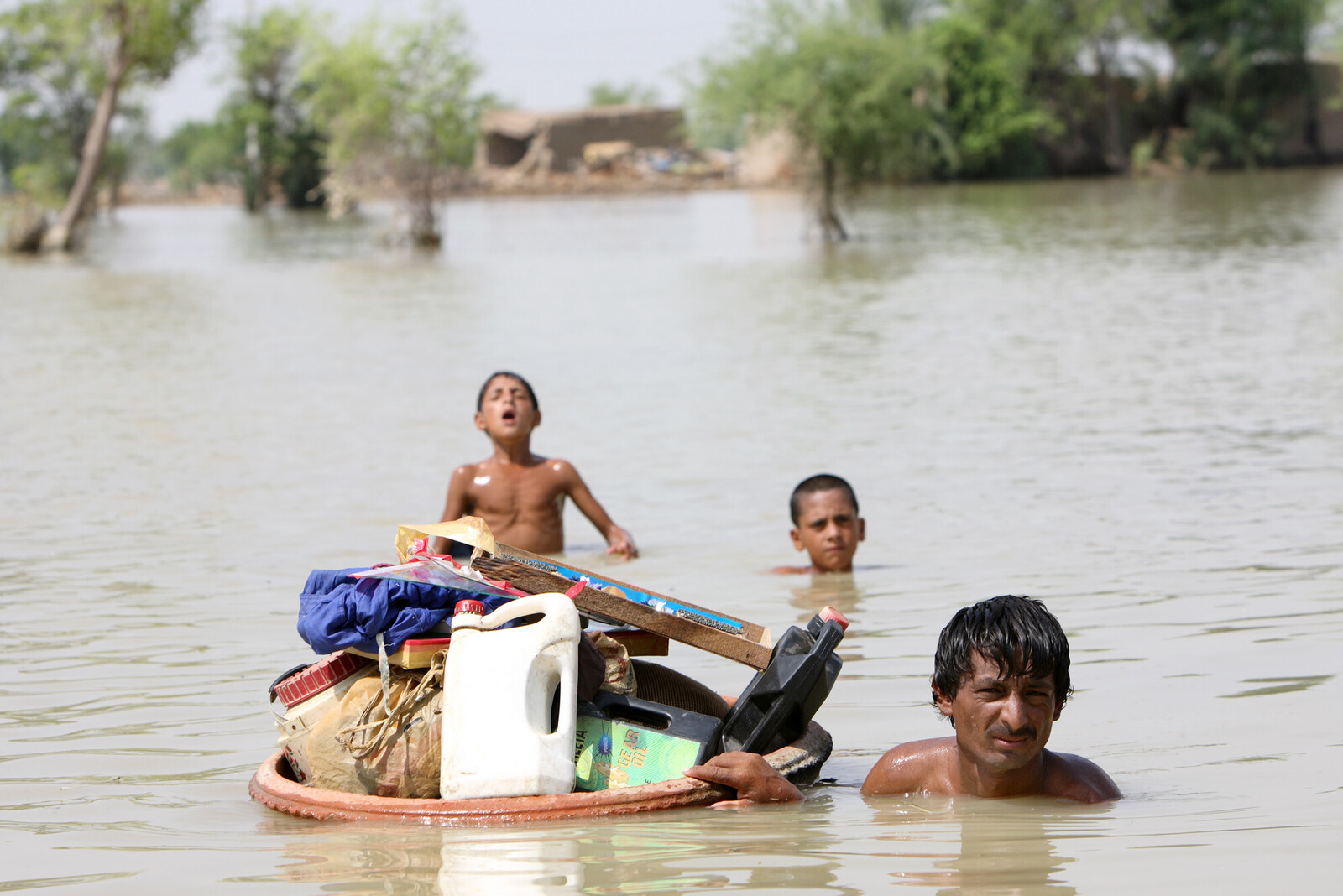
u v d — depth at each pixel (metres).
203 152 130.00
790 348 20.69
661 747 5.31
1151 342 19.95
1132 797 5.09
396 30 50.00
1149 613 7.79
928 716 6.29
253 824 5.01
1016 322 22.88
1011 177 88.88
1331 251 33.62
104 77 54.91
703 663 7.33
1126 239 40.25
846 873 4.36
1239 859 4.37
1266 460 12.12
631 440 14.03
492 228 60.22
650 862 4.50
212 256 47.59
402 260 43.44
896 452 13.02
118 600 8.52
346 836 4.82
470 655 5.09
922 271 33.00
